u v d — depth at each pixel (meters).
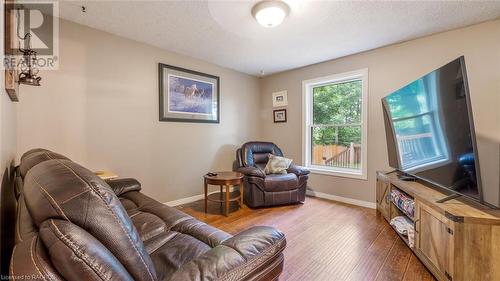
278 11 1.98
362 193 3.27
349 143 3.52
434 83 1.76
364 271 1.71
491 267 1.33
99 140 2.56
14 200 1.38
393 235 2.29
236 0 1.96
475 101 2.35
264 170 3.59
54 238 0.51
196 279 0.70
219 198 3.52
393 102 2.50
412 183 2.20
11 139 1.51
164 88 3.11
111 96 2.65
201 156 3.60
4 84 1.13
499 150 2.21
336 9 2.08
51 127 2.25
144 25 2.43
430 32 2.56
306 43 2.88
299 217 2.81
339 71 3.45
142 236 1.31
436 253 1.59
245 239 0.91
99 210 0.61
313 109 3.93
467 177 1.50
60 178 0.63
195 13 2.18
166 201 3.18
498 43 2.26
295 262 1.83
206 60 3.57
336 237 2.26
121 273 0.57
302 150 3.97
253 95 4.45
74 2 2.00
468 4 2.01
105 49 2.59
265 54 3.29
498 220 1.33
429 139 1.87
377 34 2.62
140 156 2.91
